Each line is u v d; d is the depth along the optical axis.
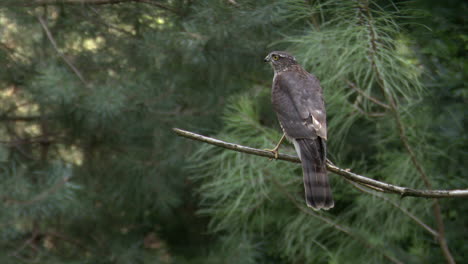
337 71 7.59
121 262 11.09
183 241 12.24
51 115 10.72
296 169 8.37
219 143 5.70
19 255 10.38
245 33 8.70
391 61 7.07
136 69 9.84
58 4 9.42
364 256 8.07
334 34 7.31
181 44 8.87
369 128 9.63
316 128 6.46
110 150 11.14
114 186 11.02
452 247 8.78
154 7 9.60
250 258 10.22
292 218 8.62
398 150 9.08
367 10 7.27
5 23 9.59
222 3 8.46
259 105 10.01
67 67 9.95
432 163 8.30
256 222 8.82
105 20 9.91
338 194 8.88
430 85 8.54
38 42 10.12
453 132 8.73
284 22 8.80
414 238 8.85
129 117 10.00
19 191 8.69
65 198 8.98
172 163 10.48
